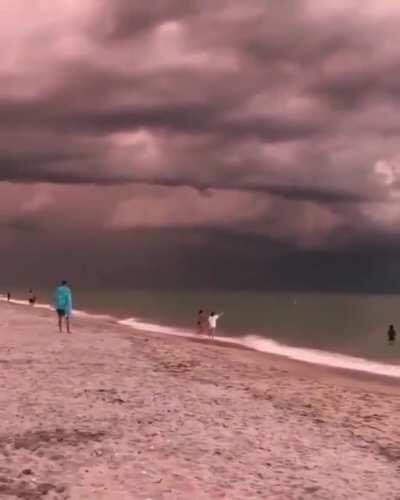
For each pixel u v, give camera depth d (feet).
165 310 511.81
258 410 57.72
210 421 51.03
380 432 52.54
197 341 173.47
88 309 516.32
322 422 54.85
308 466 40.19
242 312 549.13
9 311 215.92
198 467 38.34
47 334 119.96
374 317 495.00
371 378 110.22
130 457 39.50
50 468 36.50
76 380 66.74
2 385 61.16
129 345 109.81
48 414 49.75
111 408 53.36
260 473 38.01
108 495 32.53
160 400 58.49
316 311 626.64
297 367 114.32
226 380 77.46
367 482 37.65
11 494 31.76
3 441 41.57
